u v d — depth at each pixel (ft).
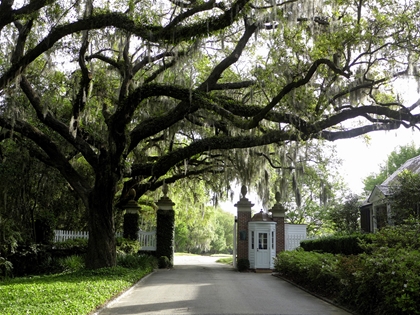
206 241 215.51
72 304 27.66
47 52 52.54
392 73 46.39
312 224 124.88
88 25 45.85
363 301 28.55
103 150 53.42
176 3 46.73
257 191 74.28
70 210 84.84
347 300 32.09
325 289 38.01
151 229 120.67
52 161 55.52
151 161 79.97
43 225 68.69
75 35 57.21
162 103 60.49
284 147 61.41
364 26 43.68
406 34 43.70
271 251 72.02
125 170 52.54
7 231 54.75
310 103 46.70
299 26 48.75
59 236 73.56
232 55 56.18
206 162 79.97
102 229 52.75
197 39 46.80
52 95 55.52
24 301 28.81
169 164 54.44
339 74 43.11
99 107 64.85
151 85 48.65
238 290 42.68
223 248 264.11
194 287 44.83
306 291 41.73
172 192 102.27
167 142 82.38
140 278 51.60
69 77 63.00
